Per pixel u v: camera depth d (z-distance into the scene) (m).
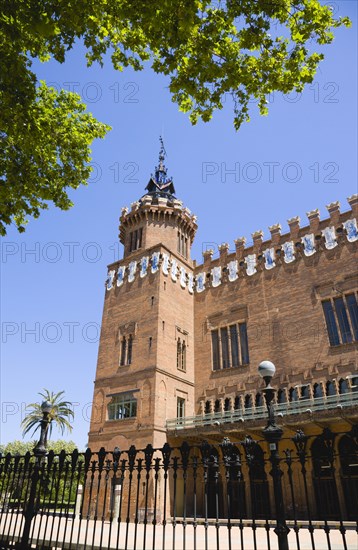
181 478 25.45
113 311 34.56
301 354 27.12
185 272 35.94
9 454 9.38
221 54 8.67
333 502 21.47
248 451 6.54
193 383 31.88
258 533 16.02
